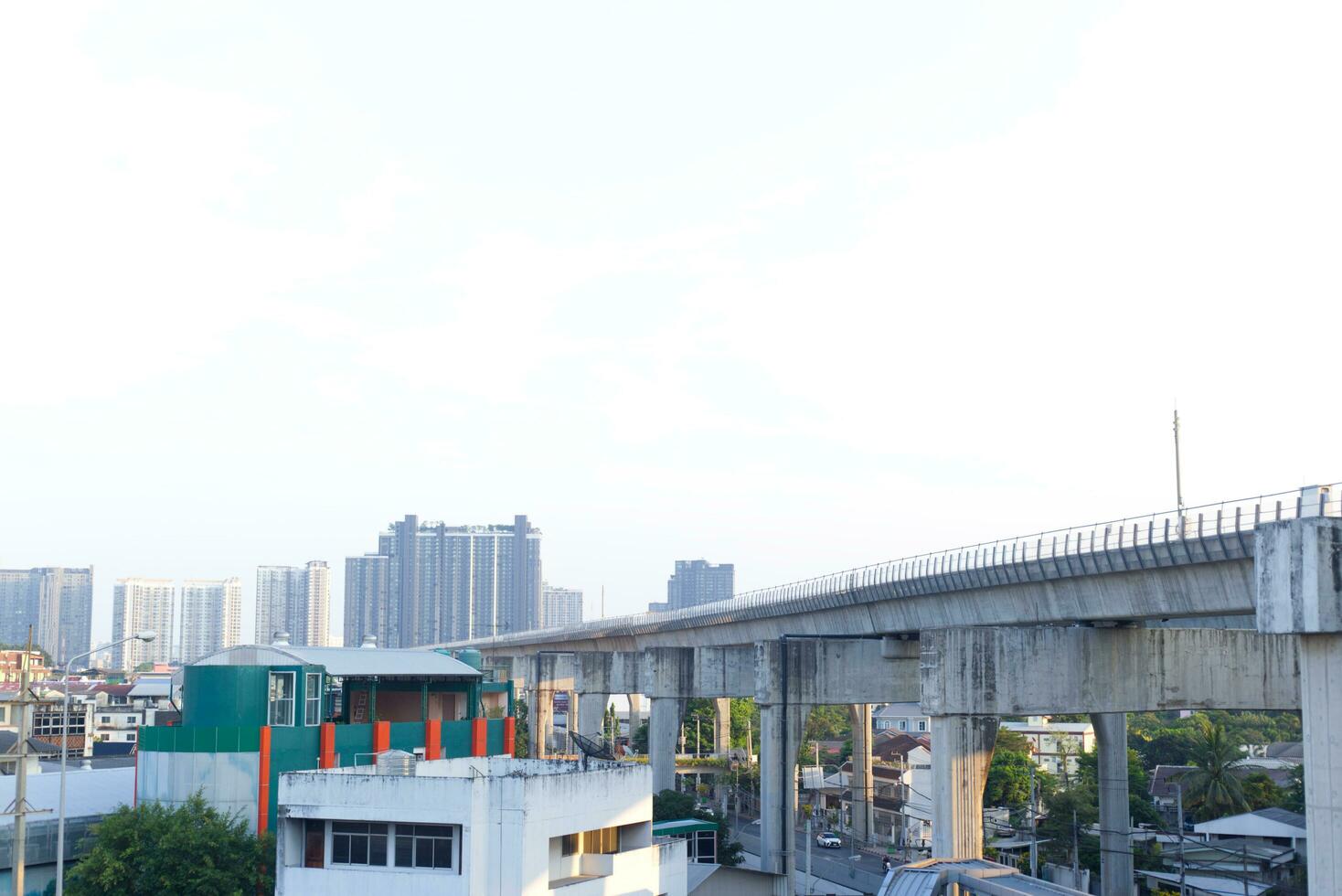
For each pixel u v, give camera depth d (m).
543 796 49.12
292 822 50.59
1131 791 107.62
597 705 130.25
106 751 136.38
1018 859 97.75
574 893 50.50
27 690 46.72
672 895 57.97
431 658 79.00
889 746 156.25
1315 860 37.47
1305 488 42.81
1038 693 60.19
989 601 68.06
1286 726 166.50
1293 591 37.78
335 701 78.19
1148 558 53.72
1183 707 61.53
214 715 63.44
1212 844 93.38
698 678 105.31
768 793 81.75
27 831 68.31
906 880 47.22
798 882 97.25
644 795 57.00
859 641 83.12
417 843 49.19
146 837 57.25
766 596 99.94
